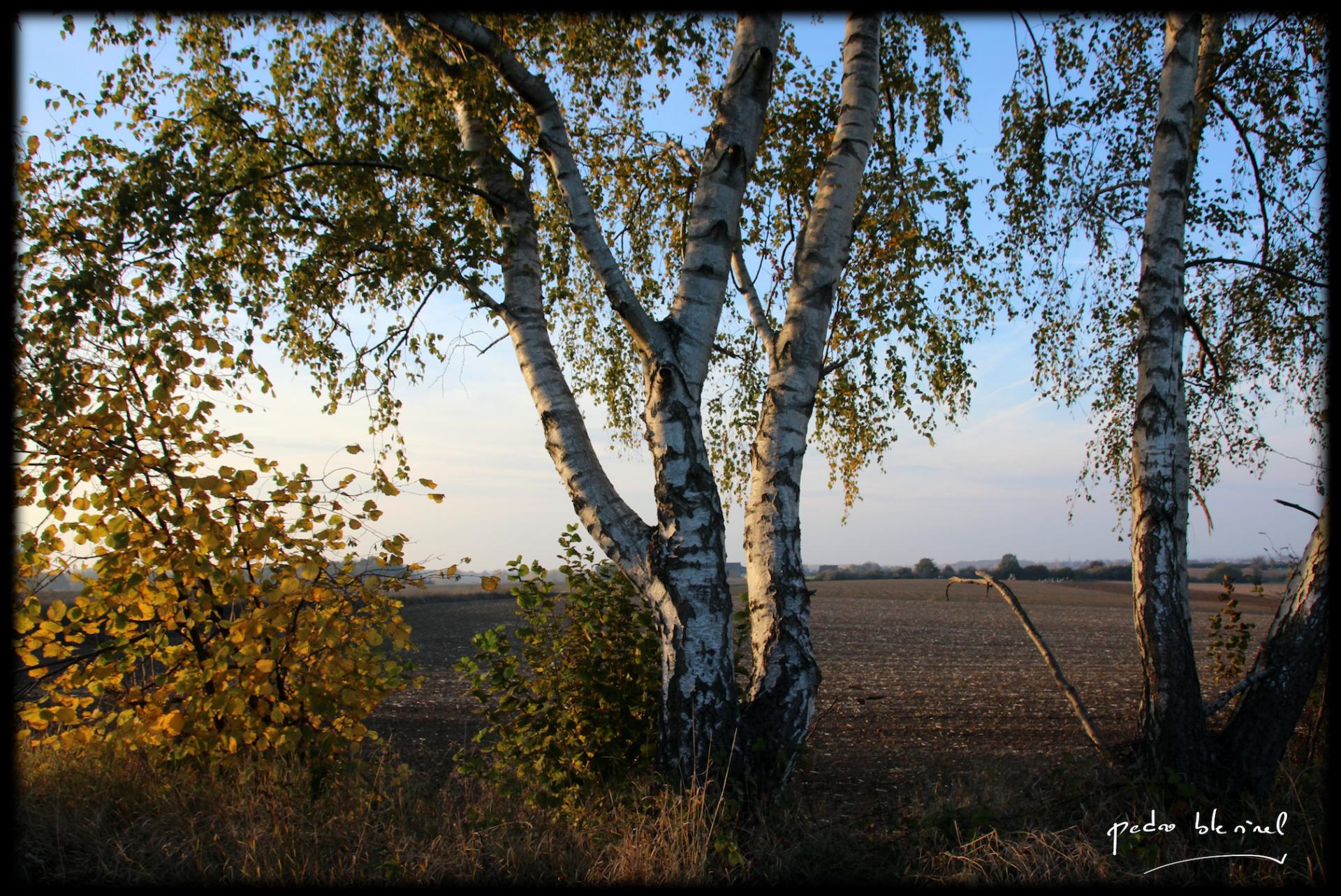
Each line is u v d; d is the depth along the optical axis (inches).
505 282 243.4
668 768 208.5
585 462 226.5
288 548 220.7
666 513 215.3
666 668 214.2
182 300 220.4
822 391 327.0
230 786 215.5
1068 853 189.8
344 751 242.4
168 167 217.9
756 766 209.2
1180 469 236.8
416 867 183.8
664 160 326.0
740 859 180.9
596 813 209.8
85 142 228.7
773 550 228.4
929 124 316.8
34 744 232.8
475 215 287.3
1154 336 242.7
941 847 195.9
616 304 223.9
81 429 219.1
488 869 187.0
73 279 200.2
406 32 242.8
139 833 191.5
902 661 819.4
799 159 308.0
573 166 234.5
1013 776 239.5
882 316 296.7
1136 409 245.0
